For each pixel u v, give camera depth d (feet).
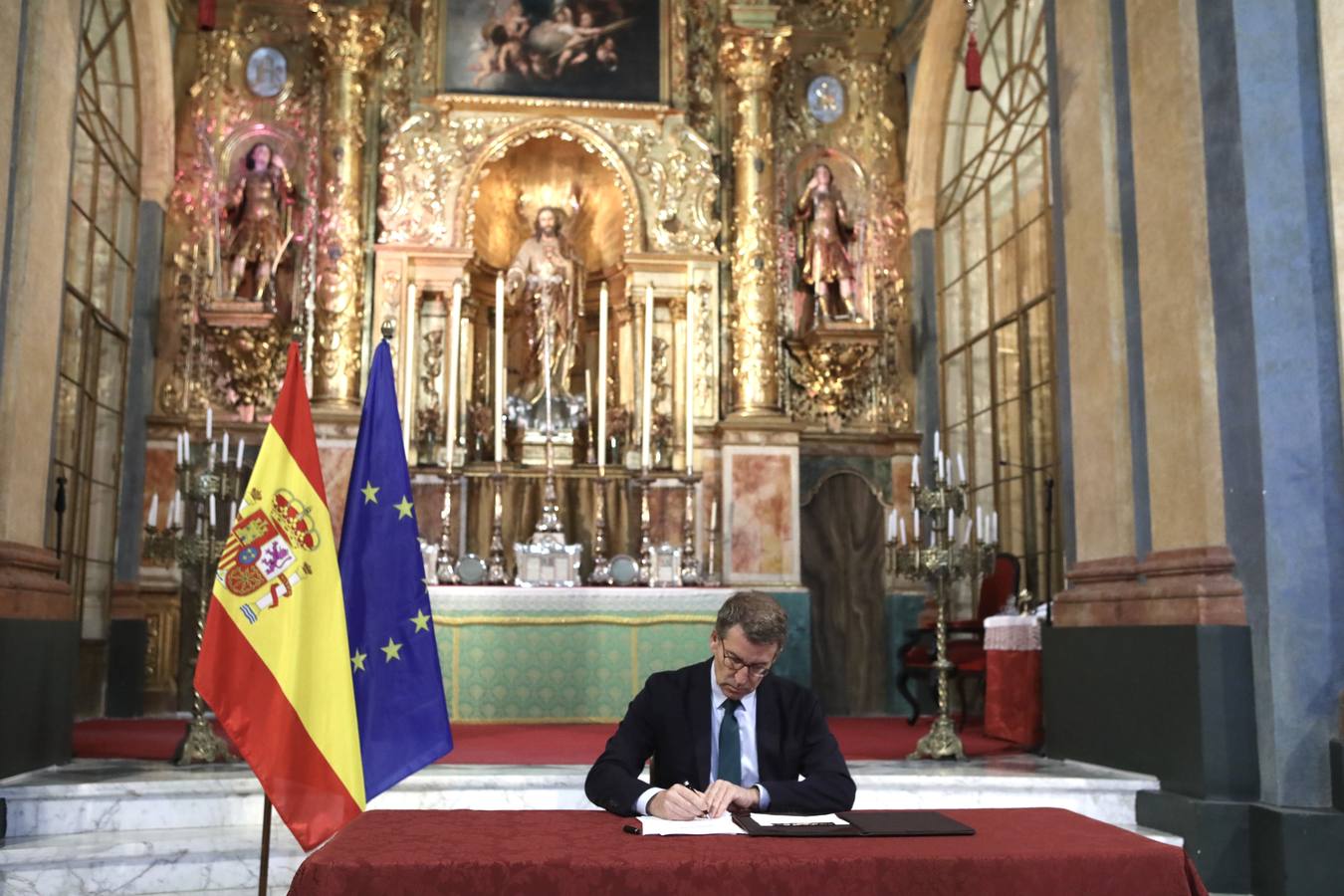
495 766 20.53
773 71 40.09
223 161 37.70
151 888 16.58
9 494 19.34
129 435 35.40
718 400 38.14
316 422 35.37
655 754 11.64
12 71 19.52
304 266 37.42
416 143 37.60
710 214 38.70
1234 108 18.72
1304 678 17.74
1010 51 34.96
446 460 34.91
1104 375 21.74
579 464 37.70
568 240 39.17
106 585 34.42
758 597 11.02
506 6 38.86
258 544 11.98
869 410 39.55
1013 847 8.44
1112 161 21.86
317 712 11.78
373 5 37.47
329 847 8.36
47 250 20.72
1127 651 20.24
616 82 38.91
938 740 22.67
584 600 29.84
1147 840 8.71
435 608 29.40
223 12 38.29
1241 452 18.43
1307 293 18.35
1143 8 20.75
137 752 23.18
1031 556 32.55
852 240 40.01
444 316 37.73
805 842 8.59
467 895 7.81
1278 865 16.90
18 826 17.69
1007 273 34.63
